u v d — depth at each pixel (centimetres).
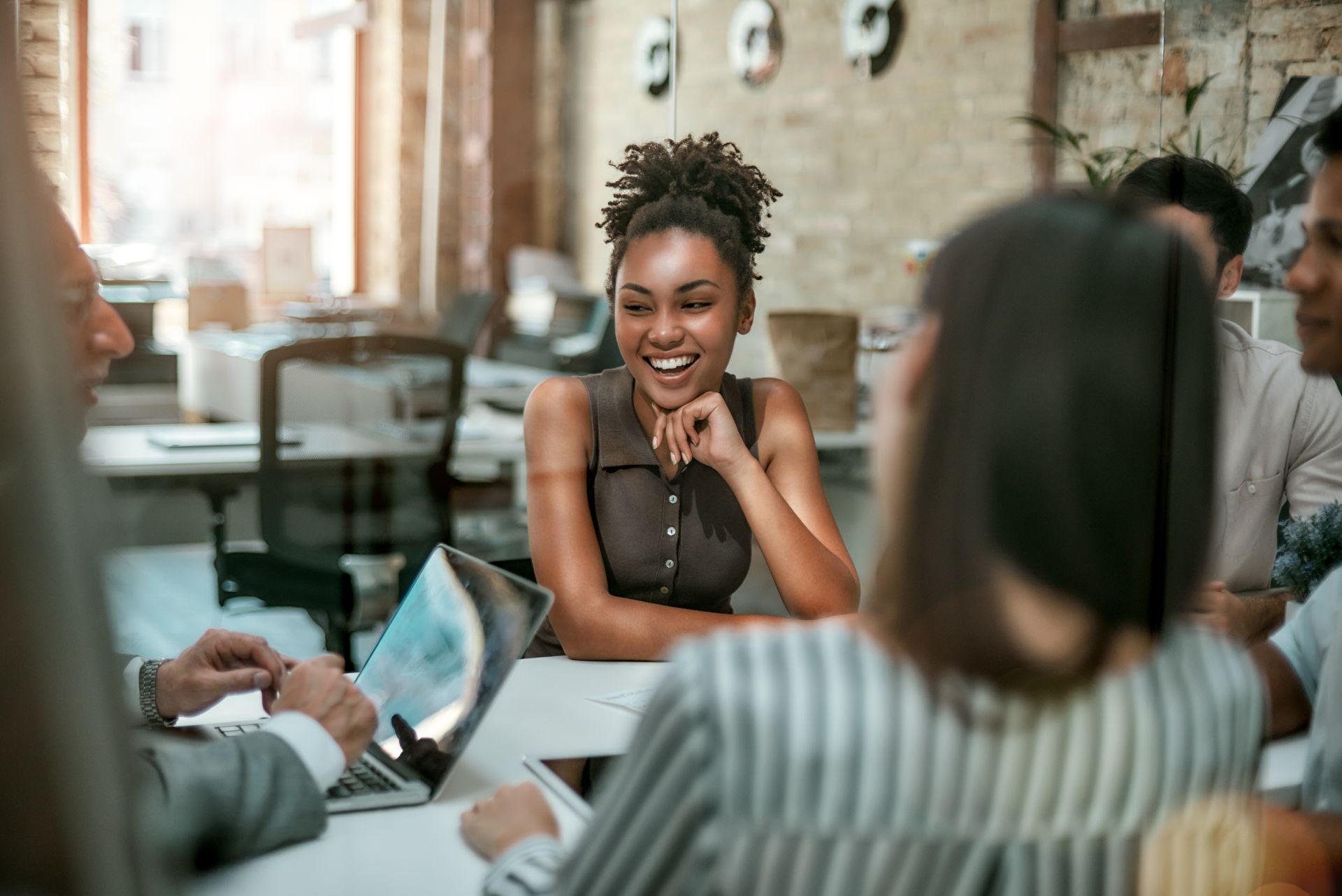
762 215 160
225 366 195
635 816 59
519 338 208
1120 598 63
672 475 150
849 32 414
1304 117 159
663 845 58
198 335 185
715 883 58
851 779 58
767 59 434
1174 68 169
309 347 204
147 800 58
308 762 88
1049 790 61
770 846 58
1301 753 111
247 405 209
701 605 153
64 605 51
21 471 50
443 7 182
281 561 220
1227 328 154
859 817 58
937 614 60
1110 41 311
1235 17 166
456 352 212
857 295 406
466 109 190
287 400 213
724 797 58
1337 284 151
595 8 191
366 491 228
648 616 137
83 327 74
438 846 86
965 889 61
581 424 149
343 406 215
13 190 51
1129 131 302
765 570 176
